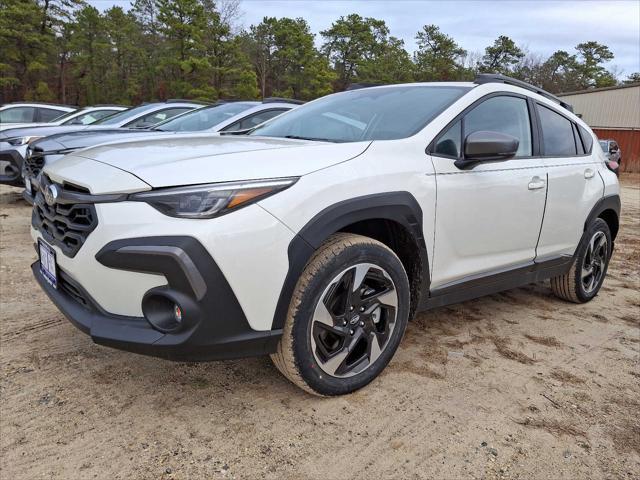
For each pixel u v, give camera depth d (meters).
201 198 2.04
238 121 6.27
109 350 2.99
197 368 2.82
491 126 3.23
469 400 2.62
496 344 3.33
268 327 2.20
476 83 3.34
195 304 2.02
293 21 60.22
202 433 2.27
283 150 2.41
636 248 6.77
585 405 2.63
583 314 4.00
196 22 44.44
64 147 5.26
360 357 2.61
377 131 2.99
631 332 3.67
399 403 2.56
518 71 86.00
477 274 3.16
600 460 2.21
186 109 8.32
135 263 2.01
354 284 2.44
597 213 4.06
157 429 2.28
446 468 2.12
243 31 61.06
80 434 2.23
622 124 31.30
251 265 2.09
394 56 71.88
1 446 2.13
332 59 73.50
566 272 4.01
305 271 2.28
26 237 5.67
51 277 2.51
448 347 3.24
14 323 3.32
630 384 2.88
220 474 2.02
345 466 2.10
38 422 2.30
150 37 54.16
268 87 65.38
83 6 50.03
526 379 2.88
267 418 2.39
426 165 2.75
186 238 1.99
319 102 3.82
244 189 2.11
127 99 53.41
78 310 2.27
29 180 5.34
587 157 4.06
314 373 2.38
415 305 2.86
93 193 2.12
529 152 3.50
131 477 1.99
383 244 2.57
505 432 2.37
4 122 11.51
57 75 52.56
